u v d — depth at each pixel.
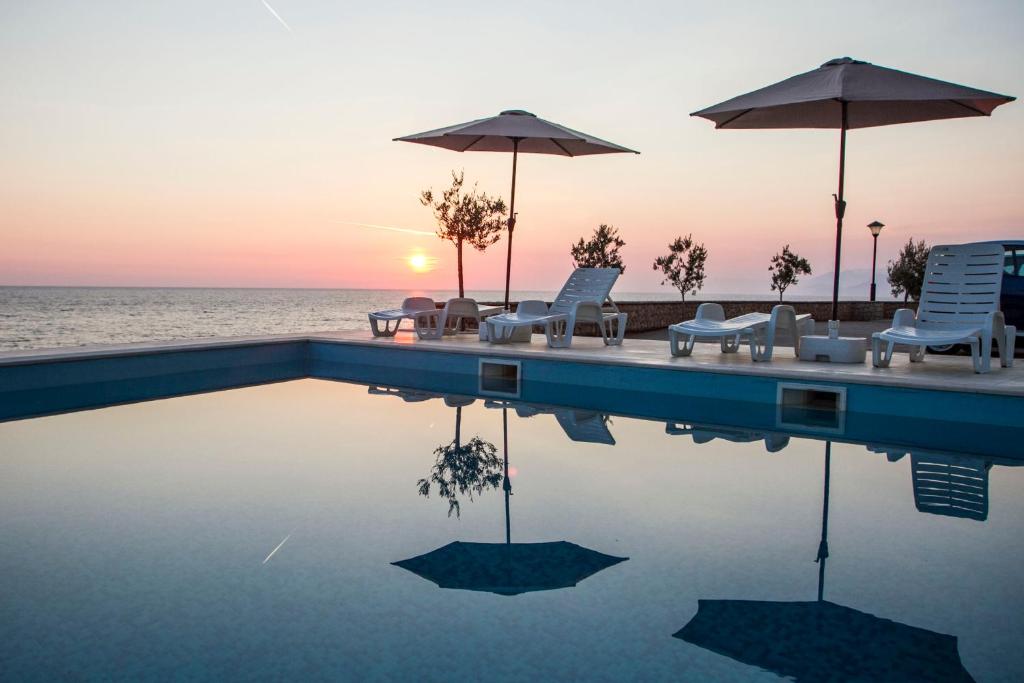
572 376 6.94
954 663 1.68
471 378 7.50
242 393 6.41
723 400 6.05
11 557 2.39
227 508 2.98
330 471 3.61
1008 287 8.61
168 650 1.73
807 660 1.69
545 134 7.97
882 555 2.44
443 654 1.72
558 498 3.14
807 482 3.44
